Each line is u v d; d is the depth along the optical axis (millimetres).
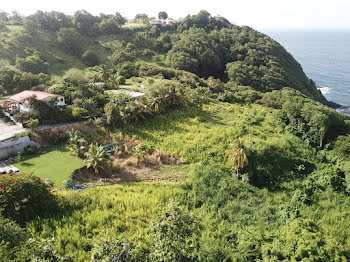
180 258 17297
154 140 42594
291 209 28016
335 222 27938
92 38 112125
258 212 28391
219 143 42938
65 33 99062
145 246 19000
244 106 66938
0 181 21641
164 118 50719
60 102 47344
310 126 54719
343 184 35938
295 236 22344
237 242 22812
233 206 28703
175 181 33438
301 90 88250
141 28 127562
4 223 18281
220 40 113562
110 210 24422
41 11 109500
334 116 57844
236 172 36906
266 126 55312
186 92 63562
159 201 26953
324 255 20469
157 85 58875
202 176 33625
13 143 35750
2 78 60312
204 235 22922
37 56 80875
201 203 29000
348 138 50969
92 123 44250
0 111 45594
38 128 40781
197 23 132375
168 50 109000
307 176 39031
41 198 23109
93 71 73938
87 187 30344
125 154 39000
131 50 101875
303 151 46781
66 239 19703
